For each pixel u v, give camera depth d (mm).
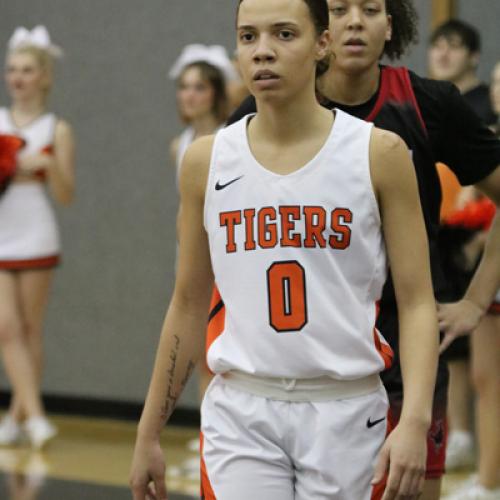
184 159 5918
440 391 6969
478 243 10391
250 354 5699
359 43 6891
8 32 17375
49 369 17406
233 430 5785
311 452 5672
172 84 16281
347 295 5637
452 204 12273
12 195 14664
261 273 5660
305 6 5578
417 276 5680
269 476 5711
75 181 17047
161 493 6258
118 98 16672
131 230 16719
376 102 7035
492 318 11258
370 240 5660
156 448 6195
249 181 5699
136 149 16609
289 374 5645
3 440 15117
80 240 17094
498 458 11406
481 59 14188
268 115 5699
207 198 5816
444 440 6984
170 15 16250
